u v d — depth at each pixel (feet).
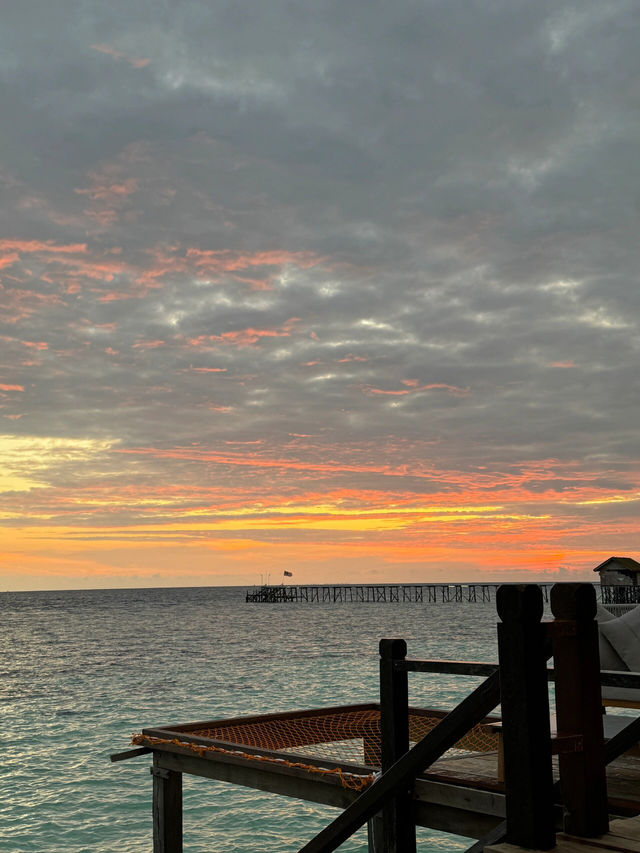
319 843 13.64
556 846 9.73
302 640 221.05
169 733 24.72
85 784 56.70
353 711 30.96
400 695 14.37
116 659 174.50
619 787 15.98
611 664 21.12
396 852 14.99
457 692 88.07
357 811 12.76
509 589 9.99
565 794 10.40
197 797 51.29
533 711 9.72
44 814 49.34
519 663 9.82
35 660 177.47
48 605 651.25
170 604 631.97
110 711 95.04
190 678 130.11
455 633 231.50
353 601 596.70
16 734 79.61
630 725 11.59
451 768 18.61
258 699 102.27
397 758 14.12
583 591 10.44
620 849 9.58
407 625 287.48
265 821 46.50
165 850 24.34
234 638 237.66
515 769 9.80
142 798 52.70
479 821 15.80
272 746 27.48
